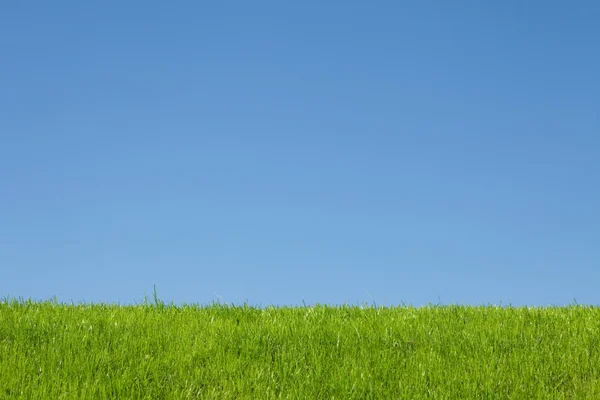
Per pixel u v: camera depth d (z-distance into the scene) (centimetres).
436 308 1134
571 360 869
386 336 952
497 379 816
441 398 760
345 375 813
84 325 952
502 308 1135
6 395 717
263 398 753
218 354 867
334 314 1098
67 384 752
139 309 1100
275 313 1100
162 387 770
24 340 873
